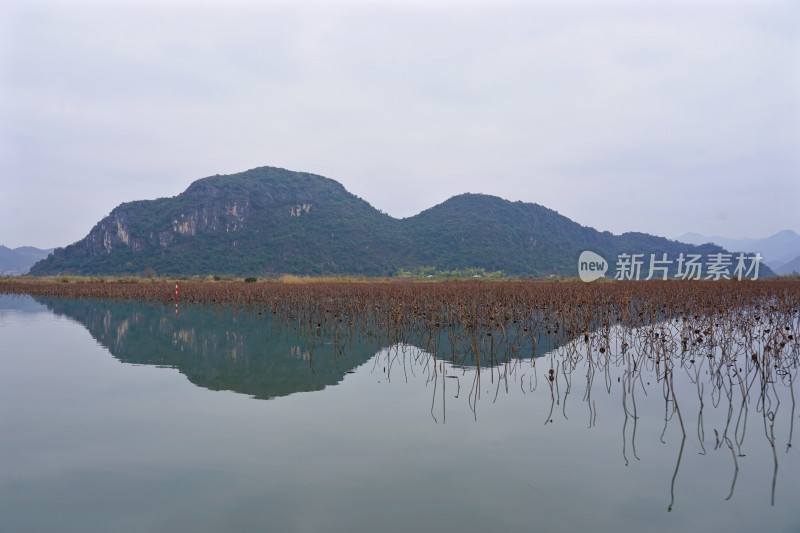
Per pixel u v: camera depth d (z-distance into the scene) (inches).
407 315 677.3
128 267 6633.9
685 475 223.9
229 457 239.1
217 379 398.9
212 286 1585.9
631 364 465.4
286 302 935.0
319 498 198.7
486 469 227.0
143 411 311.1
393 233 7755.9
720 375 392.2
